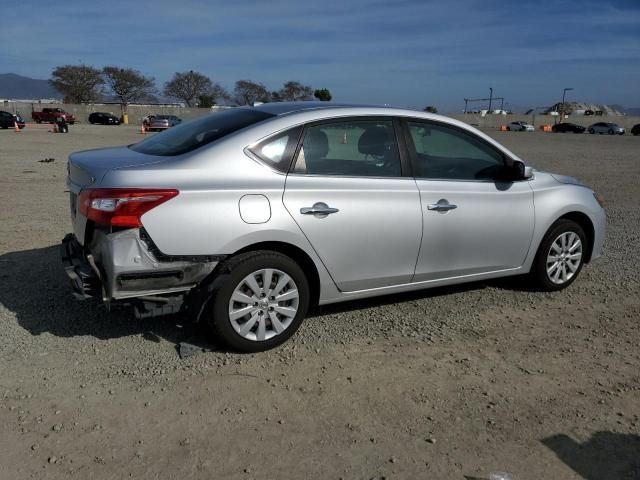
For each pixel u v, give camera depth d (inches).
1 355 150.1
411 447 118.6
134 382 139.6
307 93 3026.6
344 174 163.9
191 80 3408.0
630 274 240.1
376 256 168.7
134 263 139.1
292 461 112.8
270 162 154.2
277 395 136.4
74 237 176.4
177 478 107.0
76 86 3068.4
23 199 378.6
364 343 165.9
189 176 145.2
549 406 136.2
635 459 117.6
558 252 210.8
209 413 128.0
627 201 431.8
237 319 152.6
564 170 660.7
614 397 141.4
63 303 185.0
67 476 106.5
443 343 168.1
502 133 2228.1
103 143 1047.6
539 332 178.5
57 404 129.3
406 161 174.6
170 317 176.9
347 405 133.3
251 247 153.6
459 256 185.3
